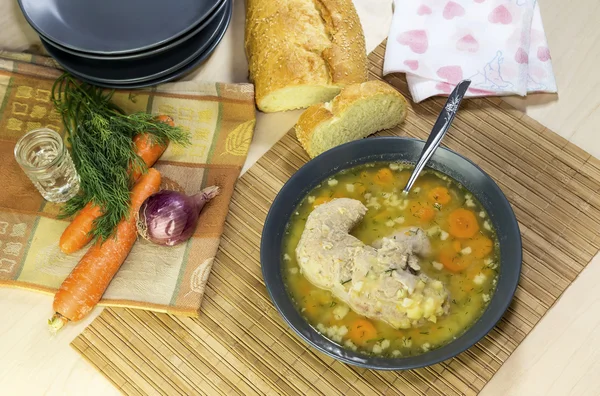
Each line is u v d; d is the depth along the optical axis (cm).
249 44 94
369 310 77
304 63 89
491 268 80
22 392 80
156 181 88
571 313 81
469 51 93
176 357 81
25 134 90
